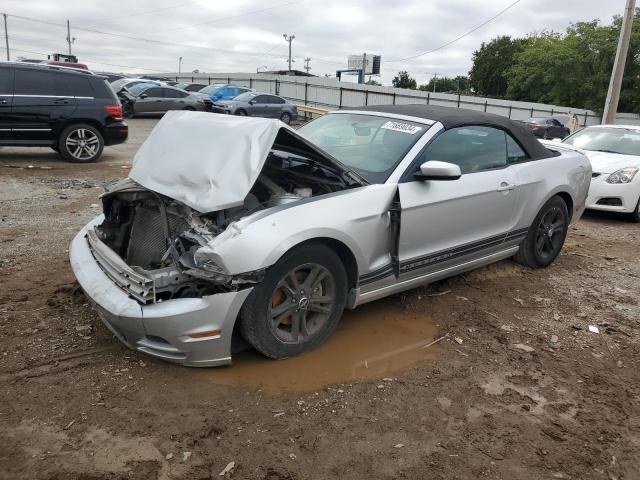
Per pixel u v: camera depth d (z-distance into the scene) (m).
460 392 3.27
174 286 3.15
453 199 4.14
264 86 38.81
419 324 4.16
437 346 3.84
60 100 10.59
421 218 3.93
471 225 4.41
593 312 4.60
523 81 49.78
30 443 2.60
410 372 3.47
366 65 44.59
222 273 2.98
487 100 38.75
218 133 3.58
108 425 2.76
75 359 3.34
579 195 5.67
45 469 2.45
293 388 3.19
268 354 3.35
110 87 11.31
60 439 2.64
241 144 3.36
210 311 3.01
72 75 10.80
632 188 8.09
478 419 3.02
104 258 3.44
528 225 5.11
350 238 3.50
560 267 5.77
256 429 2.80
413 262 3.99
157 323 2.98
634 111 44.53
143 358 3.39
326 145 4.49
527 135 5.18
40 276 4.59
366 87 37.78
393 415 3.00
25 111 10.24
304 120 28.62
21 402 2.90
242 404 3.00
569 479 2.60
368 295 3.83
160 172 3.59
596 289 5.16
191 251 3.17
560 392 3.35
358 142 4.37
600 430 2.99
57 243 5.52
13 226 6.12
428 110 4.68
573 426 3.01
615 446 2.86
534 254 5.40
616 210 8.20
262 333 3.24
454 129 4.38
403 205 3.78
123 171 10.38
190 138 3.72
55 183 8.79
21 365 3.24
